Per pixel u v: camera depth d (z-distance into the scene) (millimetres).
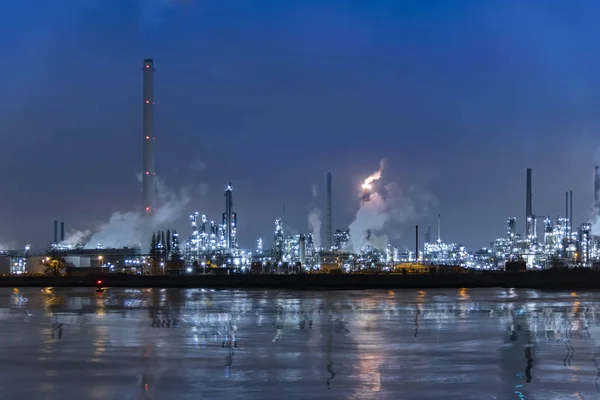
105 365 49594
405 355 54062
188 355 54281
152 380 44031
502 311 95312
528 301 116750
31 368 48375
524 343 61031
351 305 107938
